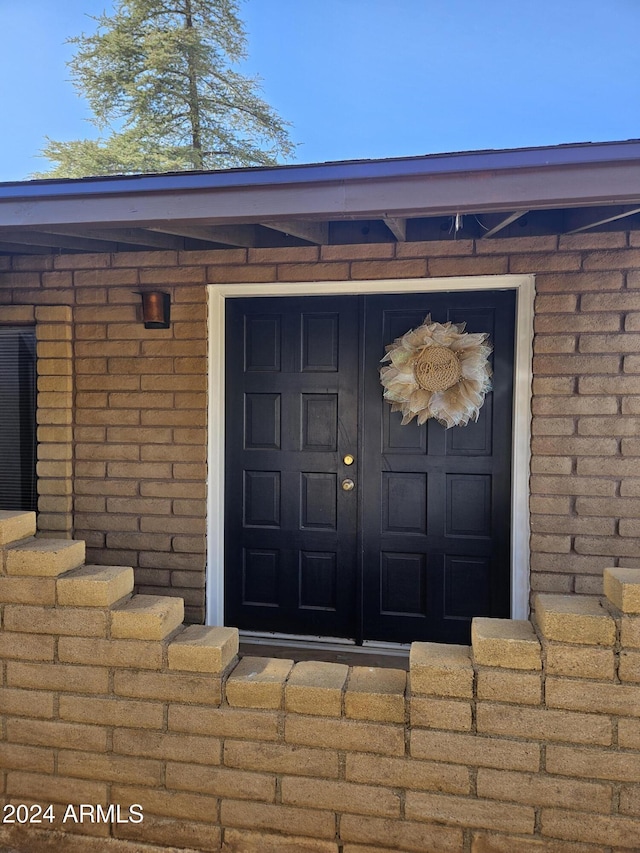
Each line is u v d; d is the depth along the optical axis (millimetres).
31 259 3479
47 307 3416
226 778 1869
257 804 1854
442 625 3311
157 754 1911
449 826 1748
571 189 1920
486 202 1975
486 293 3205
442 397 3162
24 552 1980
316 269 3203
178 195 2189
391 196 2037
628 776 1658
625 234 2900
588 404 2957
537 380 3010
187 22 13898
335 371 3379
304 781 1824
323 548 3424
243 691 1848
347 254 3170
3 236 2854
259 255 3252
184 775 1896
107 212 2252
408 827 1771
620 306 2916
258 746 1848
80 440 3457
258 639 3441
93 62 13844
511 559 3158
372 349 3330
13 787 2018
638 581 1665
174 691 1895
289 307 3406
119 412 3408
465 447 3271
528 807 1709
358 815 1795
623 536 2938
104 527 3432
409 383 3182
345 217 2125
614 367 2932
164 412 3355
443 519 3301
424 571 3332
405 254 3119
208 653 1867
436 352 3133
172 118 13508
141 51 13797
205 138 13609
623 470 2930
